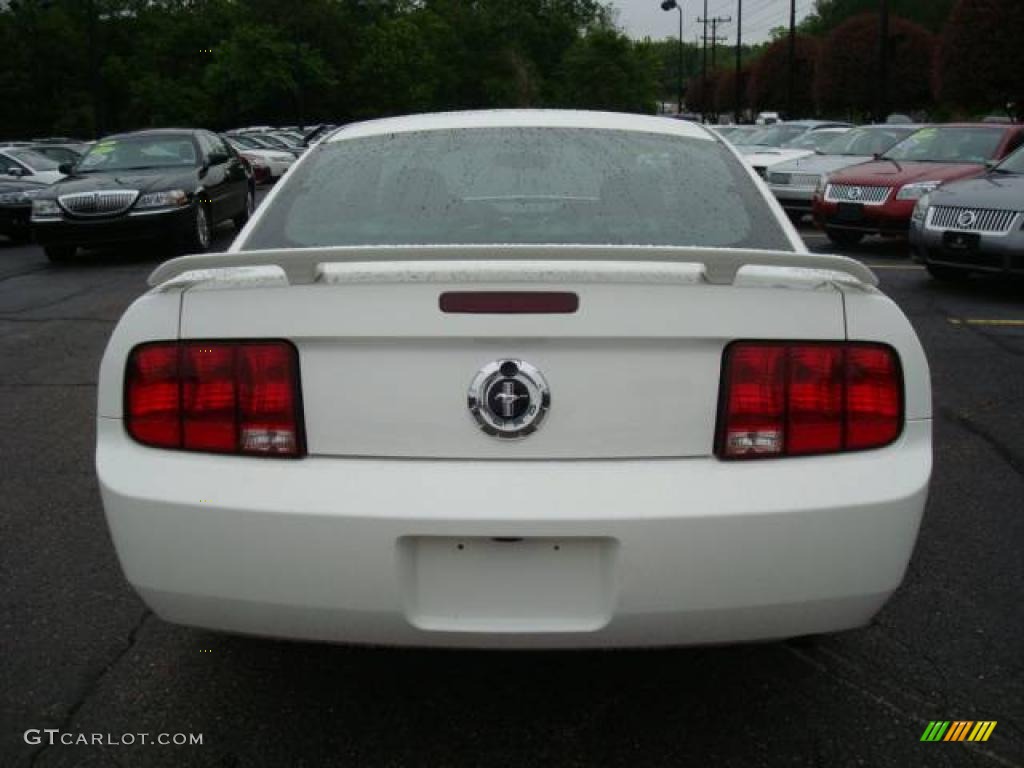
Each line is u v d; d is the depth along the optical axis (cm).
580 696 291
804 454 237
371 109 6738
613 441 233
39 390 639
